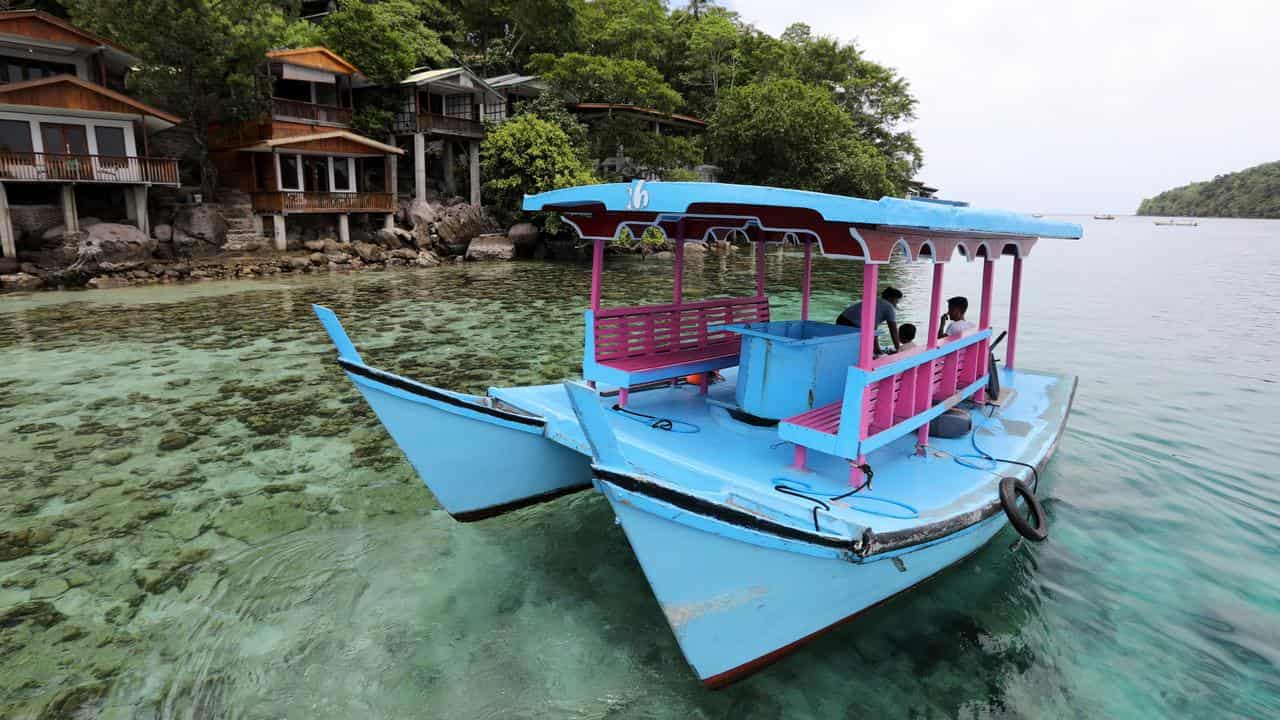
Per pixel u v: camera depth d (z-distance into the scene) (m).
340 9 37.03
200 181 29.94
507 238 33.59
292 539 6.27
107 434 9.03
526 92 40.81
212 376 11.88
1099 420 9.77
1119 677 4.55
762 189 4.17
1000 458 5.81
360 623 5.00
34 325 15.99
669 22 59.62
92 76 26.02
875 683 4.45
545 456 6.21
